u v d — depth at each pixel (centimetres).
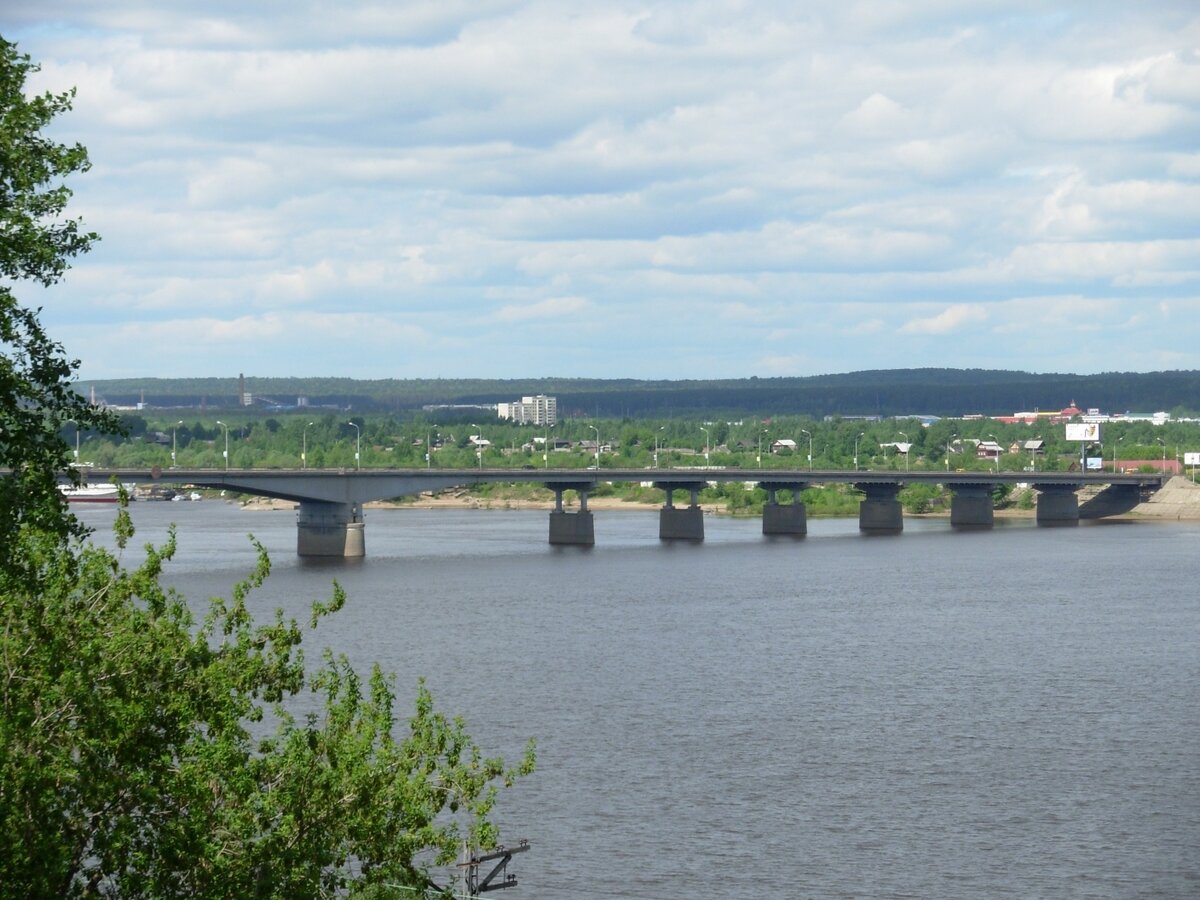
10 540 4281
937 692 11806
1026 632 15250
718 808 8456
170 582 19425
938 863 7581
